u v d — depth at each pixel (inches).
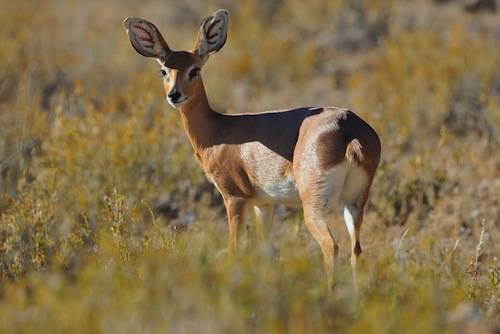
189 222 1254.9
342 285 797.2
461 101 1643.7
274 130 980.6
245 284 703.1
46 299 700.7
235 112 1646.2
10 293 755.4
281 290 708.0
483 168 1375.5
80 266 907.4
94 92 1630.2
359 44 2132.1
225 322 653.3
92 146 1289.4
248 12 2301.9
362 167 928.9
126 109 1560.0
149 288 706.8
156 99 1545.3
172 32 2207.2
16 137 1360.7
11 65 1834.4
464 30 2042.3
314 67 2018.9
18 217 1090.1
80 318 673.0
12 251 1026.1
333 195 929.5
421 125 1579.7
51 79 1839.3
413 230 1192.8
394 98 1624.0
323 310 715.4
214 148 1018.7
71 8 2370.8
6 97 1699.1
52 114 1492.4
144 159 1312.7
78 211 1194.6
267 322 671.1
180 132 1379.2
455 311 704.4
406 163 1412.4
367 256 1034.7
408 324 675.4
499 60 1772.9
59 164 1274.6
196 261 754.8
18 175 1272.1
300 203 997.2
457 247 1045.8
